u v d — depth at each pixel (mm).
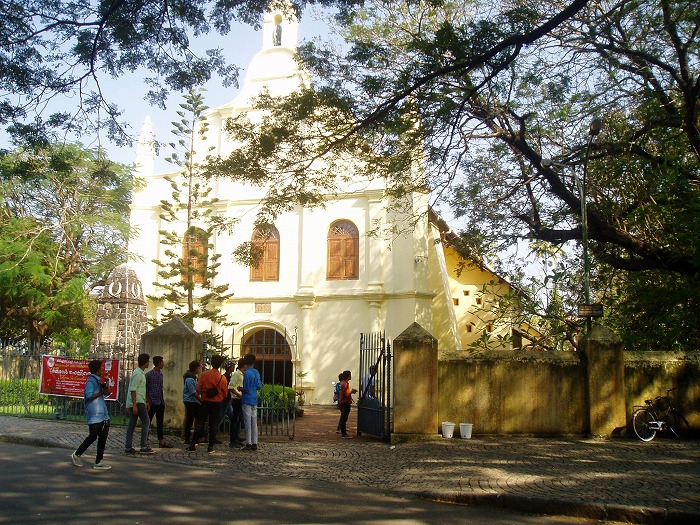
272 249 29172
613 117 16234
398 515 7250
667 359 13148
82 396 16078
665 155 15359
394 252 27406
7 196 30688
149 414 11562
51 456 10648
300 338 27734
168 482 8695
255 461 10641
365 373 15117
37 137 10625
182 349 13586
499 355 13211
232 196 30031
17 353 17844
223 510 7180
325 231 28344
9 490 7898
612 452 11172
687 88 14523
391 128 12523
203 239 25422
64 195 31281
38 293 29781
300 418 20609
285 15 11297
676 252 15086
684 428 12828
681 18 13773
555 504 7688
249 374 12039
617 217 16375
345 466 10188
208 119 31000
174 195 25844
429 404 12766
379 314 27188
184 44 10820
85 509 7059
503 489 8328
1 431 13688
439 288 28344
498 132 15555
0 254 29203
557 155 16891
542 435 12883
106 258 31703
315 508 7438
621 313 17766
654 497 7859
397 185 17500
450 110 12352
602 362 12938
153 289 30484
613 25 14414
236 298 28969
